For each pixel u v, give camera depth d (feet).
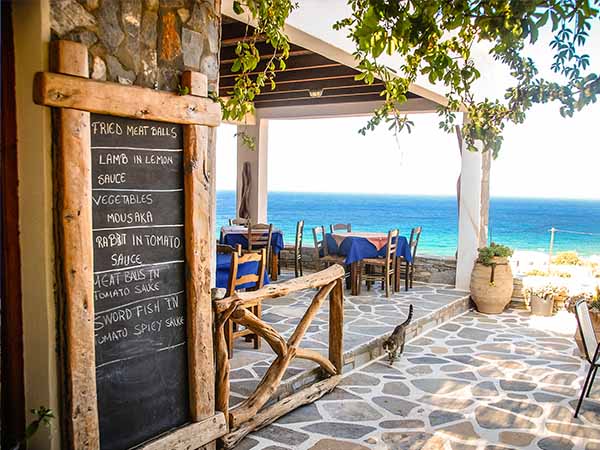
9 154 7.76
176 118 9.24
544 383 14.96
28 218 7.75
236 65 11.66
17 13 7.50
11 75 7.61
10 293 7.93
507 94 9.77
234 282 14.74
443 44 9.64
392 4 7.54
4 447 7.95
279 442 11.18
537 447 11.15
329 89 26.14
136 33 8.63
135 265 8.93
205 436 10.14
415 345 18.65
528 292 23.72
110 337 8.61
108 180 8.41
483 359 17.12
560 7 6.74
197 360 9.96
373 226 122.72
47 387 7.81
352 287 24.31
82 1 7.84
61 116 7.55
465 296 24.17
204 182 9.87
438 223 118.01
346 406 13.15
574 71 8.29
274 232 26.76
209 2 9.99
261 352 15.74
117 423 8.78
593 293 19.29
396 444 11.17
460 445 11.18
